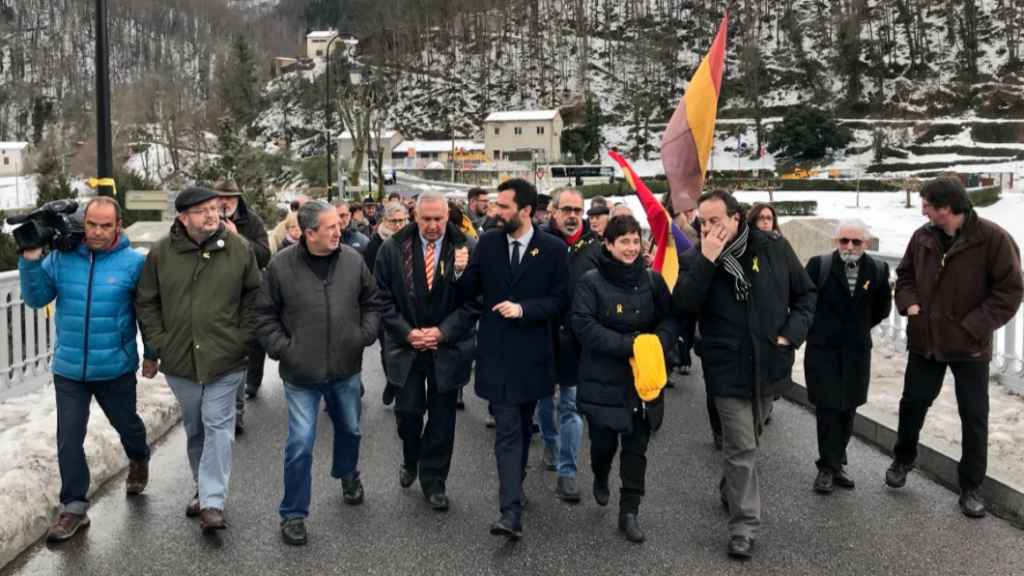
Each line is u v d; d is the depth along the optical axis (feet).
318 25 642.22
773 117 370.53
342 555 14.76
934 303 17.33
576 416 18.26
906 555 14.80
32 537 15.17
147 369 17.17
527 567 14.26
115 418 16.89
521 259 16.76
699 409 26.35
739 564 14.40
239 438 22.39
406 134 422.00
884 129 331.98
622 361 15.89
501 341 16.48
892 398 25.02
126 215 103.35
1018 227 143.84
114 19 529.45
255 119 430.61
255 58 457.68
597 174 301.84
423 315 17.65
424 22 499.51
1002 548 15.11
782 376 15.62
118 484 18.52
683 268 21.54
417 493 18.29
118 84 435.12
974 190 170.50
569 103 407.85
